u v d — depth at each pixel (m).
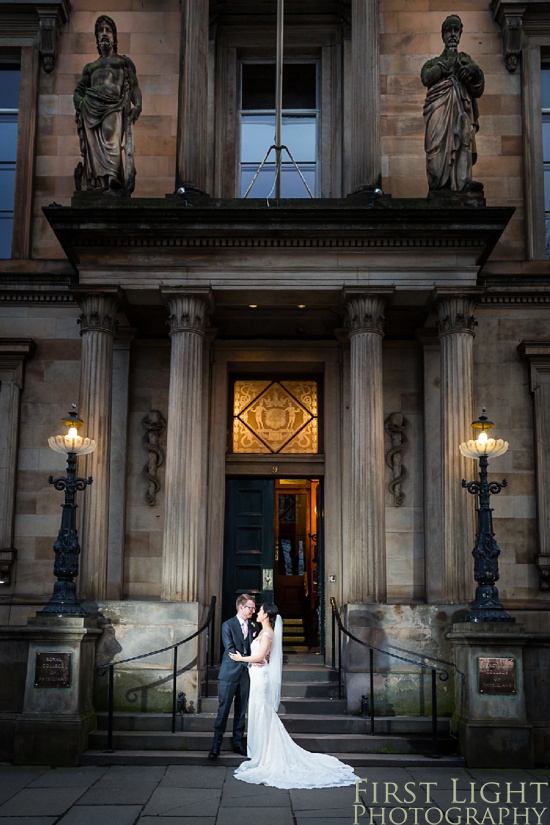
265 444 18.03
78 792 10.34
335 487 17.31
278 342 17.72
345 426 17.20
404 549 16.81
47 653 12.45
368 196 15.47
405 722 13.11
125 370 17.27
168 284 15.08
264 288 15.09
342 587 16.83
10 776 11.31
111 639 13.73
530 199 17.61
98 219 14.90
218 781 10.96
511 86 18.17
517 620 16.30
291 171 18.55
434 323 16.81
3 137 18.67
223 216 14.84
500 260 17.44
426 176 17.80
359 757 12.18
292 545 19.94
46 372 17.31
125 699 13.57
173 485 14.44
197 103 16.02
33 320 17.47
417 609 13.84
